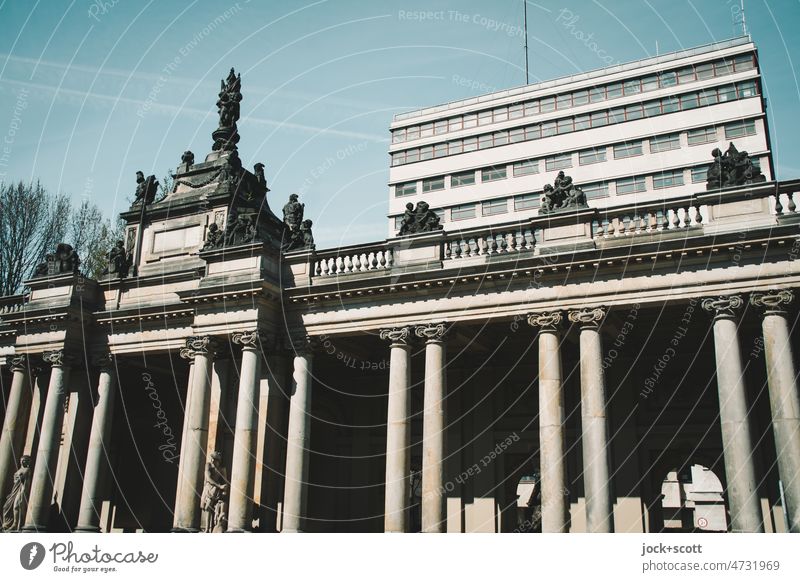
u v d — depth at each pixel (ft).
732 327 112.98
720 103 292.40
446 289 134.72
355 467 166.50
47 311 165.58
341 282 142.51
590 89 320.70
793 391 107.04
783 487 104.68
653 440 138.82
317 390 171.83
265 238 152.35
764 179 117.70
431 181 344.49
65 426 167.73
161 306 159.22
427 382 132.16
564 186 132.05
